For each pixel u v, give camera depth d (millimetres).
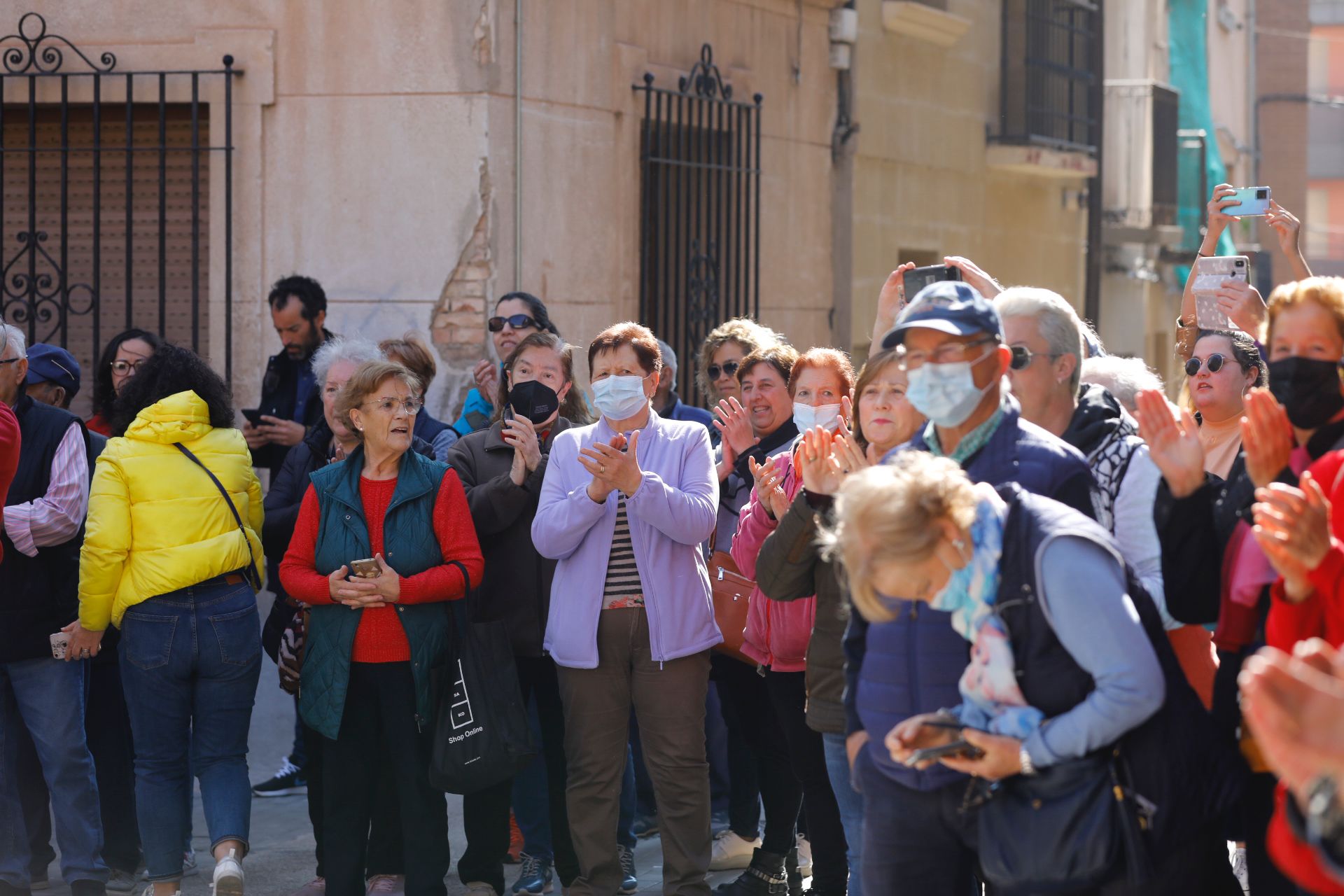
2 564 5148
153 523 5066
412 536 4984
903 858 3326
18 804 5285
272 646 5887
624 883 5508
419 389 5102
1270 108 30719
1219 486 3512
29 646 5176
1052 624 2967
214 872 5156
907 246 11773
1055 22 13477
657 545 4949
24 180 8664
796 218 10391
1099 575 2949
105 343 8641
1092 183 14781
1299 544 2826
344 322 8188
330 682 4934
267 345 8266
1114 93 16016
